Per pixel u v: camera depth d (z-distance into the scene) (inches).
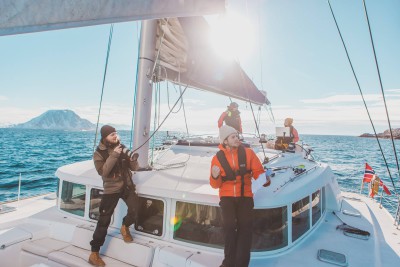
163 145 230.4
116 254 122.5
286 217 122.9
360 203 213.6
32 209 178.5
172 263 113.1
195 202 118.0
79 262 117.4
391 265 119.6
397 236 153.6
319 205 162.9
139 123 146.5
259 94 292.7
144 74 145.6
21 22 44.2
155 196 125.6
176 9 58.0
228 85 204.2
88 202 141.5
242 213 102.3
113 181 119.9
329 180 184.9
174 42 150.8
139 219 129.5
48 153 1480.1
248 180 104.8
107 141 122.6
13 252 129.2
